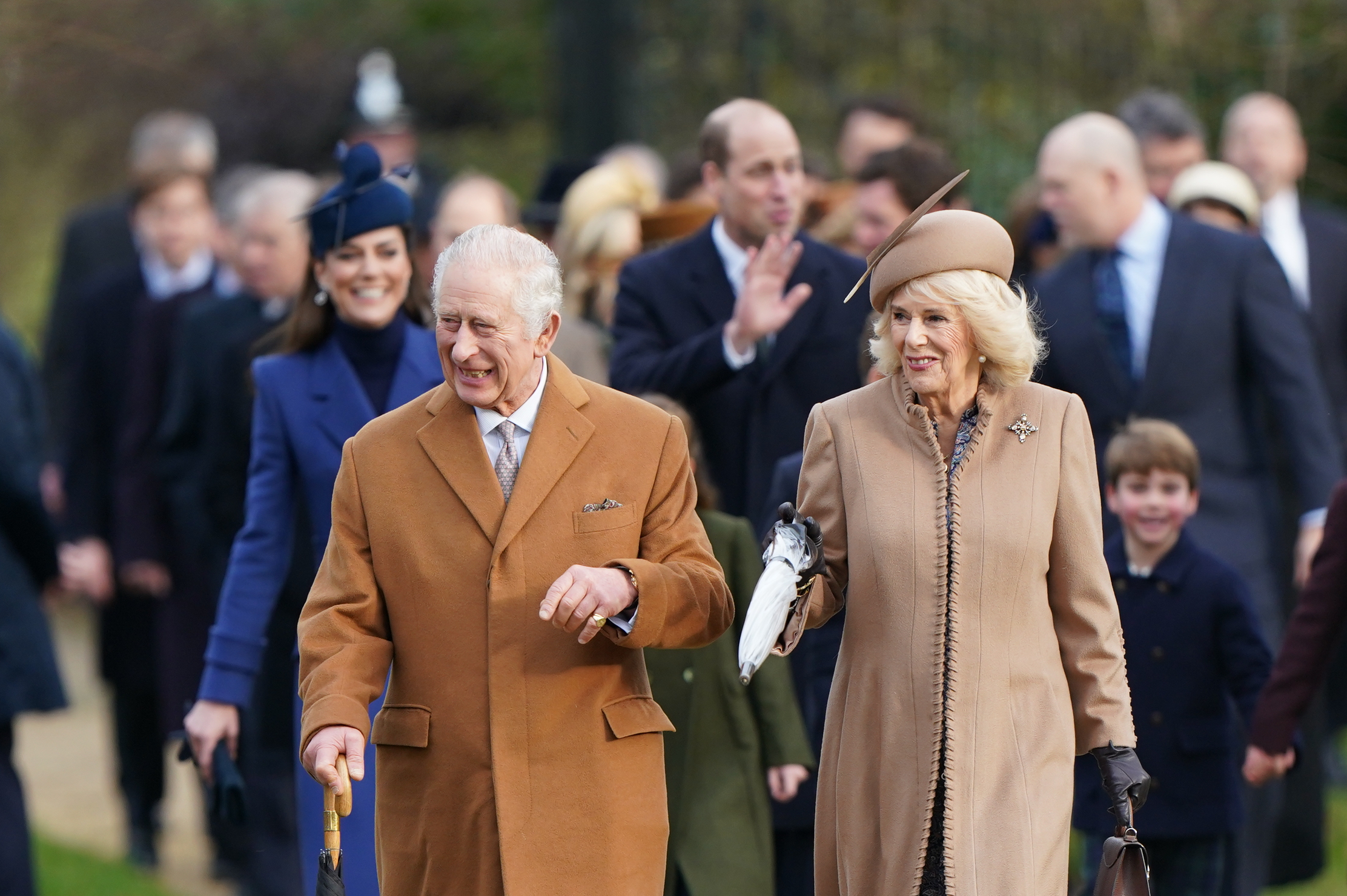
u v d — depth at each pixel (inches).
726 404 778.2
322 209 689.6
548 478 534.9
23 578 890.7
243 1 2290.8
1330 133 1320.1
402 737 535.5
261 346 797.2
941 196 528.4
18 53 1237.1
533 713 528.1
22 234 1995.6
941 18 1286.9
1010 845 519.2
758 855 673.0
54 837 1197.7
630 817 532.7
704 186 1071.0
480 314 520.4
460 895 530.9
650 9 1387.8
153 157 1217.4
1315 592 705.6
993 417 545.0
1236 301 851.4
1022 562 533.0
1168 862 754.8
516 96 2374.5
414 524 538.3
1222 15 1295.5
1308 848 916.0
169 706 1112.2
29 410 927.7
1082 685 541.3
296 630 804.6
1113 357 858.1
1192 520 840.9
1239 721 784.3
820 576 538.6
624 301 823.1
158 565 1136.2
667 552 542.9
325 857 524.4
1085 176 855.7
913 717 530.3
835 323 784.3
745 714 683.4
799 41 1322.6
